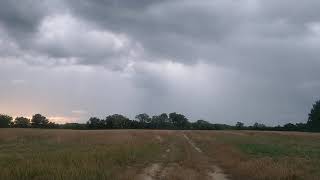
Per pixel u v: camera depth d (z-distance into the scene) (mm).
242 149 43938
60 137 67750
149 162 30984
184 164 29297
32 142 59000
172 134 92250
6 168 20719
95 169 21484
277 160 28875
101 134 76250
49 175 19219
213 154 39438
